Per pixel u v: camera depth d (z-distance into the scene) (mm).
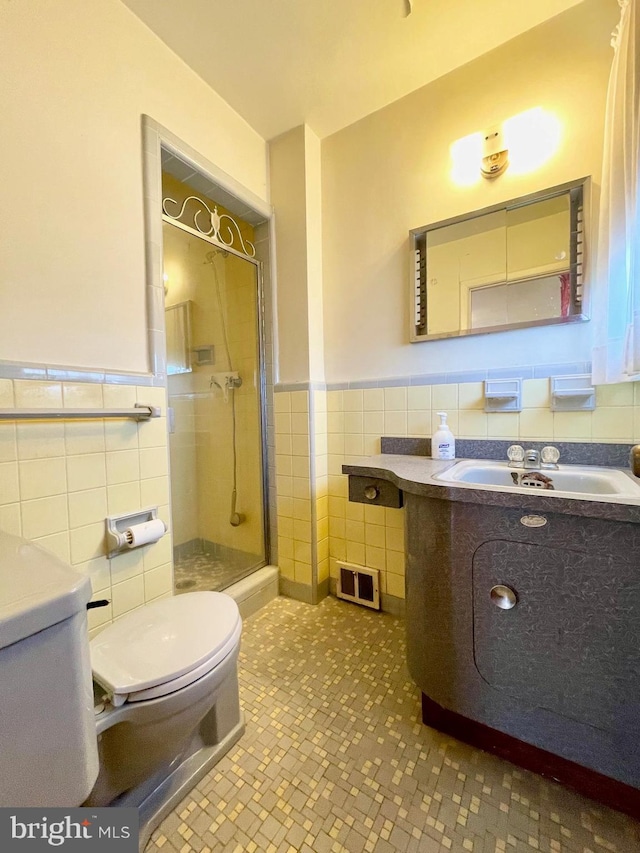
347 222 1835
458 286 1534
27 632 449
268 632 1629
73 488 1139
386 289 1735
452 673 1019
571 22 1299
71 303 1140
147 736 785
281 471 1955
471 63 1483
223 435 2090
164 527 1327
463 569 984
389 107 1687
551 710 891
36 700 460
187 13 1284
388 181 1706
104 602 718
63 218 1117
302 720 1153
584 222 1291
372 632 1624
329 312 1910
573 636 853
